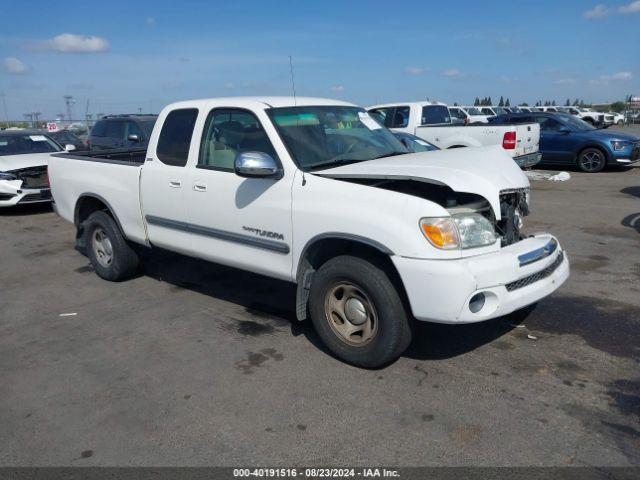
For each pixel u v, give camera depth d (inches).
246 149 177.8
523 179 162.9
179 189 197.5
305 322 193.3
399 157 171.3
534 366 153.9
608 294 207.8
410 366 156.7
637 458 113.7
